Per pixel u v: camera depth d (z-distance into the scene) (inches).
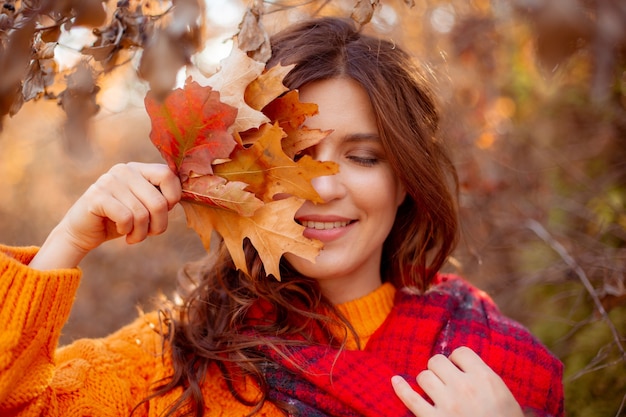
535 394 55.4
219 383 51.9
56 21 40.2
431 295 59.6
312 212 49.3
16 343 41.0
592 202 85.0
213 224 44.0
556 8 30.7
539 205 90.6
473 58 93.0
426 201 55.9
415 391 49.4
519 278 90.4
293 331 53.4
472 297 61.4
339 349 52.4
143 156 149.3
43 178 147.8
